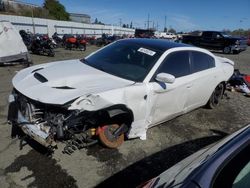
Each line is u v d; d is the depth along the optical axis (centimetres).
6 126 451
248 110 683
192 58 516
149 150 420
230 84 881
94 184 329
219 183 153
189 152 433
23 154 372
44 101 325
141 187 202
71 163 363
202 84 538
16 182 319
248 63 1673
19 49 1064
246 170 158
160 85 420
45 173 339
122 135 414
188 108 534
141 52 458
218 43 2497
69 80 370
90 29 4553
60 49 2177
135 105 386
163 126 517
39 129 340
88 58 493
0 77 849
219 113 630
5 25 1024
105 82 382
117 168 365
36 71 412
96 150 398
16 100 380
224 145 184
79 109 327
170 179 186
